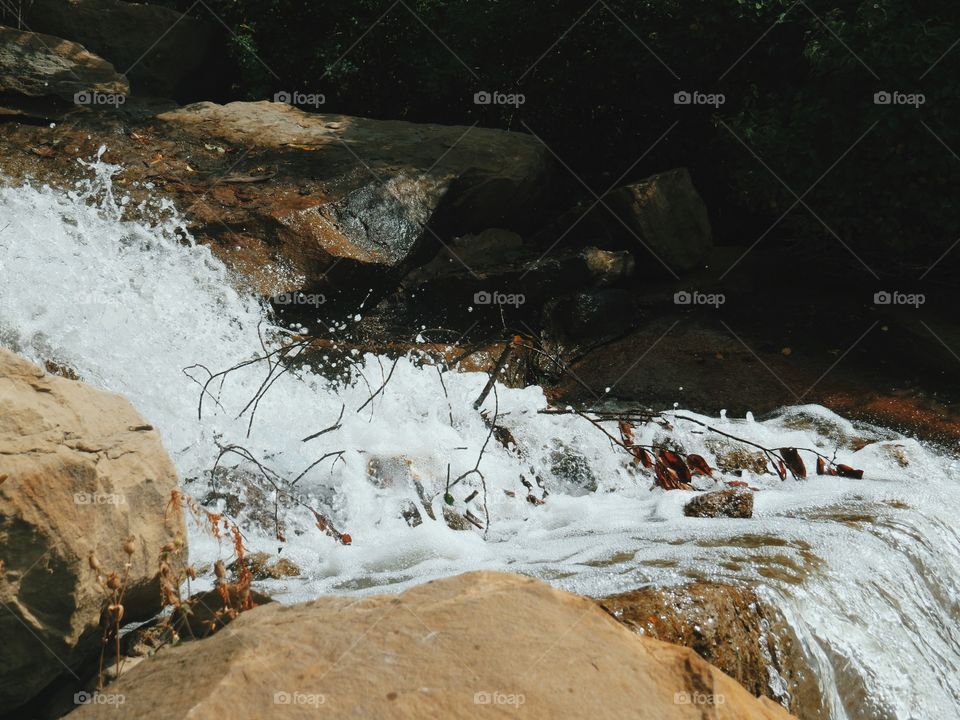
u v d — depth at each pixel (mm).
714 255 9938
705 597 3857
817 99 8812
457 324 8594
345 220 8492
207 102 10320
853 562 4652
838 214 8750
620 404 8062
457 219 9391
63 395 3697
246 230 8180
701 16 9898
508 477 6277
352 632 2678
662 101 10812
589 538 5137
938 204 8375
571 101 11422
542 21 11062
